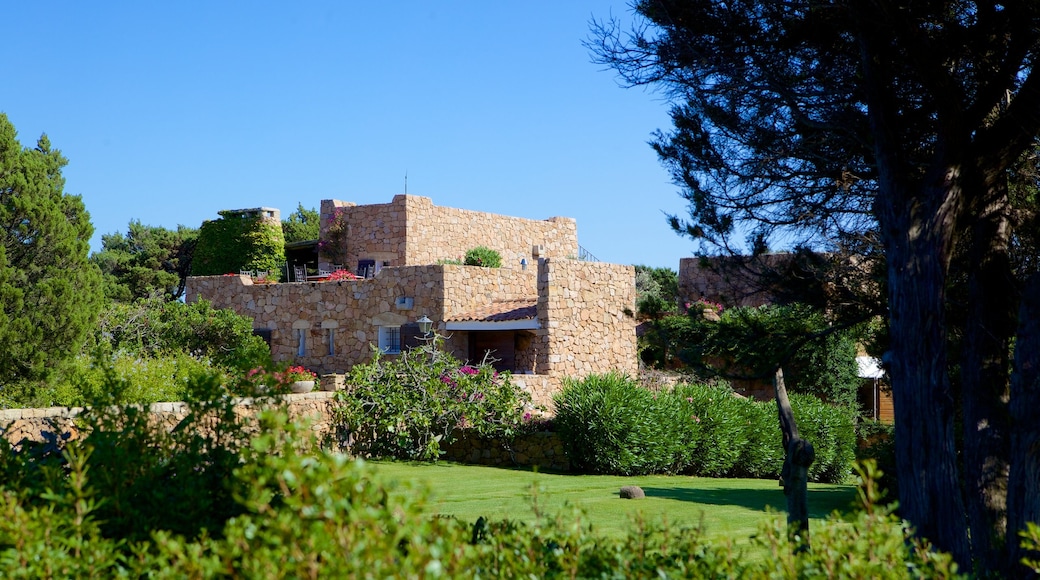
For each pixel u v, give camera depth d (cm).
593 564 427
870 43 723
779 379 833
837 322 938
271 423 350
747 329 927
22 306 1622
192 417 541
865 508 399
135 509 448
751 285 947
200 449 519
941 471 634
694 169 940
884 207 710
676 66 855
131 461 478
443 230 3594
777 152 898
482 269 2828
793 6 779
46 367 1634
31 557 358
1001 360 703
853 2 704
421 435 1905
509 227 3894
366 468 323
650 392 1905
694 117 930
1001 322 710
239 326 2823
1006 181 754
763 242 937
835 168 895
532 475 1700
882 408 2780
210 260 3975
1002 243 727
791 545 416
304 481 312
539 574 409
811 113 841
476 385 1933
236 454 503
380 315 2803
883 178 712
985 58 752
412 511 309
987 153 701
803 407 2089
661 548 452
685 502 1343
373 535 295
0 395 1571
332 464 313
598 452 1792
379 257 3522
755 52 823
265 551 309
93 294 1773
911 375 655
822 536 401
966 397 704
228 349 2756
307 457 339
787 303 938
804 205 937
